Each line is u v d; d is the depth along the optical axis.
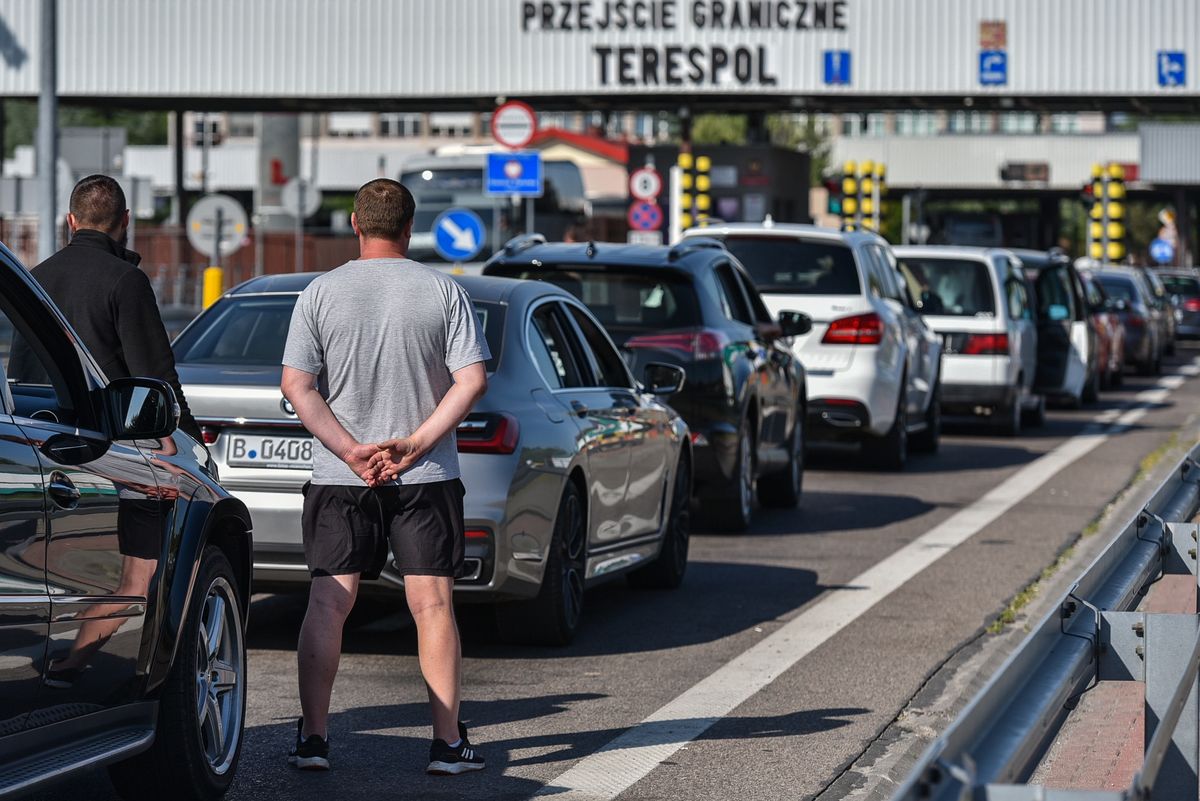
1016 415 71.44
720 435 40.75
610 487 30.39
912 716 24.12
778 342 47.41
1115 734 22.89
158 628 17.83
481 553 26.20
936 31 142.25
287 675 26.30
